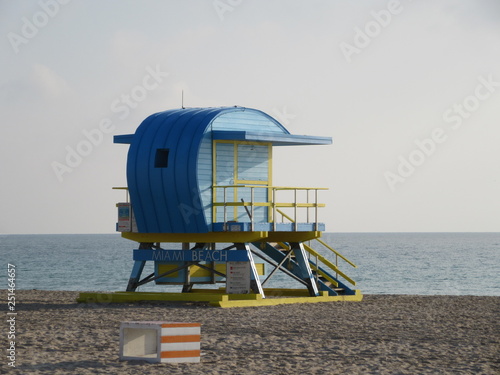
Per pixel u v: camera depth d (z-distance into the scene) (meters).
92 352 16.61
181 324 15.59
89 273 77.94
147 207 27.73
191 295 27.59
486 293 54.00
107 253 148.50
